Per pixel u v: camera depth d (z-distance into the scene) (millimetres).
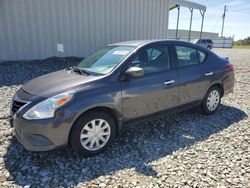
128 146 3490
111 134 3357
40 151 2936
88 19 9750
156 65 3799
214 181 2688
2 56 8562
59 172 2850
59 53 9484
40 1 8688
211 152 3328
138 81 3500
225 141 3670
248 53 25297
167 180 2705
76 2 9344
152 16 11539
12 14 8383
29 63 8539
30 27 8742
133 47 3730
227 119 4586
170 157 3199
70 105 2916
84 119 3043
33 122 2832
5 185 2598
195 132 3982
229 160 3117
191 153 3299
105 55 3889
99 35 10156
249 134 3932
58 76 3607
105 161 3098
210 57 4633
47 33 9078
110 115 3361
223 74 4734
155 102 3750
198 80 4297
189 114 4789
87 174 2818
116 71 3350
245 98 6094
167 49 3975
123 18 10602
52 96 2941
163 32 12258
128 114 3475
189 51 4297
